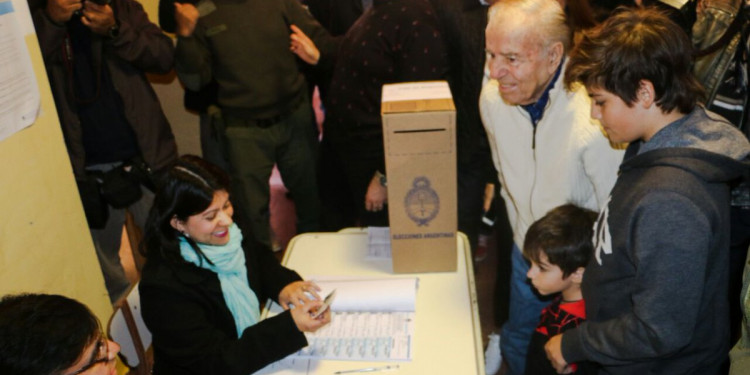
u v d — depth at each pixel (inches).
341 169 103.3
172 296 50.3
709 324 45.3
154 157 93.2
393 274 62.7
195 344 49.8
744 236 64.1
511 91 56.3
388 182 57.1
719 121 41.7
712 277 42.6
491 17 56.7
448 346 52.1
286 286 59.8
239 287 55.1
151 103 93.1
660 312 40.6
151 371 59.4
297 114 105.7
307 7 114.3
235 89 98.9
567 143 57.1
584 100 55.1
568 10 61.4
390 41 81.0
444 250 60.7
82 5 80.7
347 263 65.4
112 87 88.3
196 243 51.5
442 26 82.8
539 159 61.4
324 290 58.4
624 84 40.4
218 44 96.3
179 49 94.0
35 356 34.7
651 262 40.3
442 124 53.7
